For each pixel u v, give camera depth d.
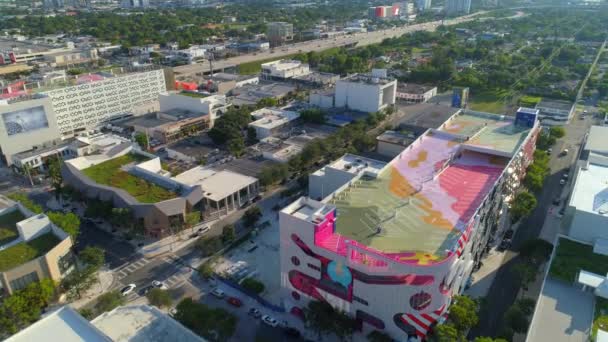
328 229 115.50
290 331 119.94
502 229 162.75
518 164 168.00
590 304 103.19
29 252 134.50
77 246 161.38
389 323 109.81
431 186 142.00
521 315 114.00
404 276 101.56
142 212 159.12
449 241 112.62
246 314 128.12
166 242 163.50
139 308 109.94
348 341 117.88
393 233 116.69
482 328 121.56
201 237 164.62
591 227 124.31
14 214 156.62
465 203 130.88
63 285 135.12
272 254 156.25
